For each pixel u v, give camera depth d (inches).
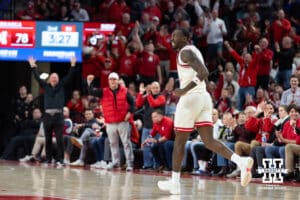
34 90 1585.9
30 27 1419.8
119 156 1187.9
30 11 1540.4
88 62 1446.9
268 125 1016.2
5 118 1459.2
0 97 1518.2
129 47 1446.9
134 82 1428.4
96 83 1456.7
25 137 1347.2
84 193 654.5
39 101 1457.9
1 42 1423.5
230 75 1328.7
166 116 1175.6
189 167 1128.8
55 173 964.0
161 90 1437.0
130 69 1438.2
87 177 900.6
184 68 662.5
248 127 1045.8
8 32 1421.0
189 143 1110.4
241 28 1504.7
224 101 1258.6
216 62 1492.4
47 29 1421.0
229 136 1082.7
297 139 967.0
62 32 1421.0
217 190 746.2
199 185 824.3
